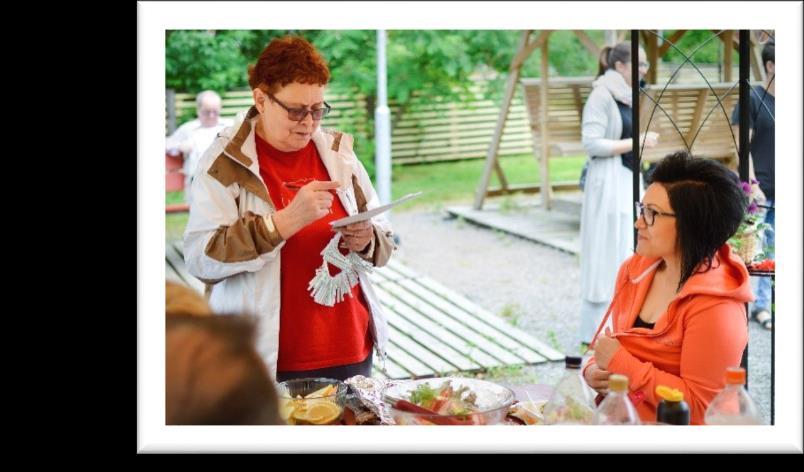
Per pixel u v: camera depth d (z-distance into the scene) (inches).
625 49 215.5
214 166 110.6
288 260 112.9
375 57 474.6
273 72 108.6
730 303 95.8
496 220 372.8
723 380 95.0
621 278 107.6
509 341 233.3
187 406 57.4
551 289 285.1
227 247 107.7
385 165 333.7
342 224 110.3
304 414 94.0
